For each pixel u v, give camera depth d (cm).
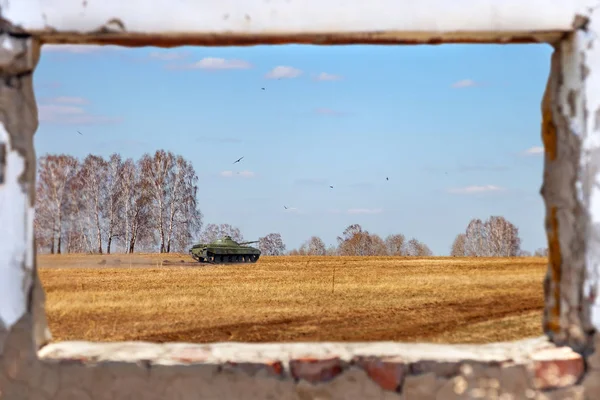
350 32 340
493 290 1900
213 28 339
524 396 345
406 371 347
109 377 345
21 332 344
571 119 355
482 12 340
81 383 344
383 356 350
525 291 1878
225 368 345
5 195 340
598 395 347
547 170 376
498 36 349
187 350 363
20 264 343
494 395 346
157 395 345
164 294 1869
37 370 345
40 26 338
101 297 1769
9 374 343
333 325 1466
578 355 349
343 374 348
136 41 351
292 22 339
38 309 362
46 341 374
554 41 359
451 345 377
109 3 338
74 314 1557
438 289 1944
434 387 347
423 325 1399
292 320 1530
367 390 347
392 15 339
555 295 373
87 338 1328
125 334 1370
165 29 339
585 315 350
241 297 1844
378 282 2097
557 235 369
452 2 339
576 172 352
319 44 360
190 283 2128
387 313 1567
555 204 369
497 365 346
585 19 343
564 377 346
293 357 349
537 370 345
